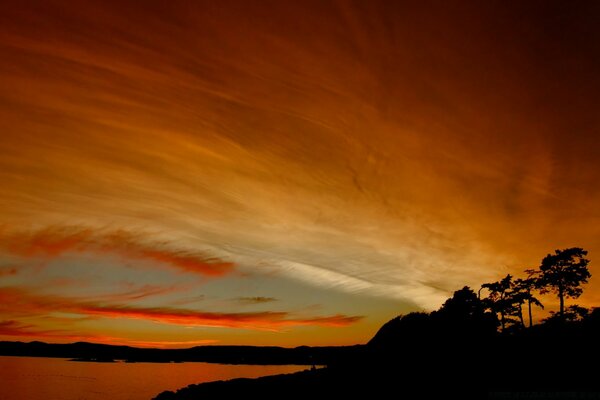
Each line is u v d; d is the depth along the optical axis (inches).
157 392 3725.4
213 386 2087.8
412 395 1403.8
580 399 1157.1
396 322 2217.0
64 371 6392.7
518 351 1672.0
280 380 1931.6
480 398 1274.6
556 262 1866.4
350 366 1904.5
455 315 2021.4
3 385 4165.8
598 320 1732.3
